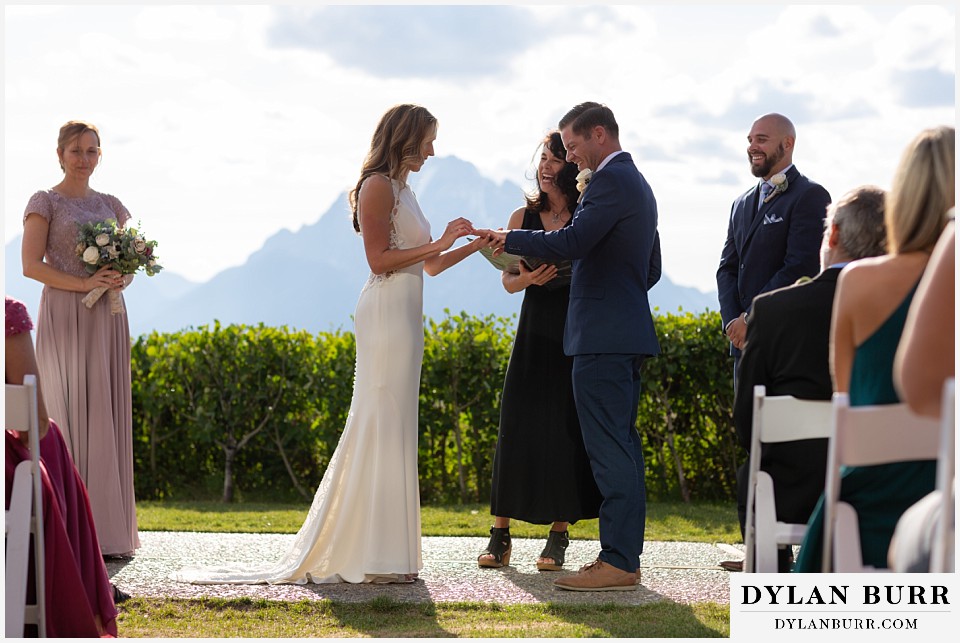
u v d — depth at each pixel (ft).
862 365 8.70
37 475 10.34
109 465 16.94
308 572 15.37
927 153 8.39
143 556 17.29
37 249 16.79
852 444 7.94
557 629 12.26
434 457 26.71
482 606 13.60
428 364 25.99
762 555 10.11
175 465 27.43
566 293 16.55
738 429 11.26
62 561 10.75
